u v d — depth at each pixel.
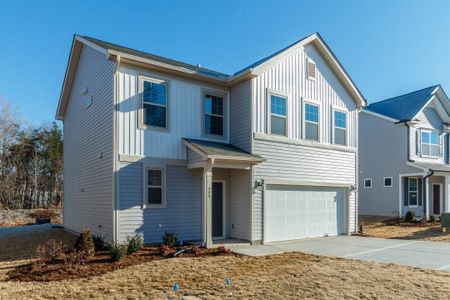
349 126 14.99
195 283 6.30
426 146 22.03
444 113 22.78
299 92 13.04
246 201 11.35
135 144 10.10
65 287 6.05
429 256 9.05
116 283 6.29
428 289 5.79
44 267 7.49
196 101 11.55
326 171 13.78
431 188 22.80
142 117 10.30
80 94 13.73
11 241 11.89
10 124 31.97
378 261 8.32
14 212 21.77
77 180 13.73
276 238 11.88
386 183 21.94
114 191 9.63
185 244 10.33
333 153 14.14
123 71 10.06
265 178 11.63
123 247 8.45
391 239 12.95
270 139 11.88
